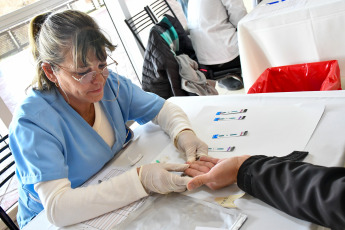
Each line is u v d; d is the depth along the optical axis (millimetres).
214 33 2135
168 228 640
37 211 985
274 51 1636
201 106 1106
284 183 545
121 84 1066
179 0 2676
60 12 741
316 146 695
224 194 682
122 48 3070
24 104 834
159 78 2035
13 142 812
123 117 1110
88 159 940
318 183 492
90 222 748
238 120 925
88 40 709
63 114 884
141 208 728
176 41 2236
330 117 771
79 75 750
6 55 2221
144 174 765
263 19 1557
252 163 632
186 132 917
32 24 771
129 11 2941
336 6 1320
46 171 768
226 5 2107
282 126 812
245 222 589
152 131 1106
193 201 692
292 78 1398
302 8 1428
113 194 756
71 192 763
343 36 1380
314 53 1521
